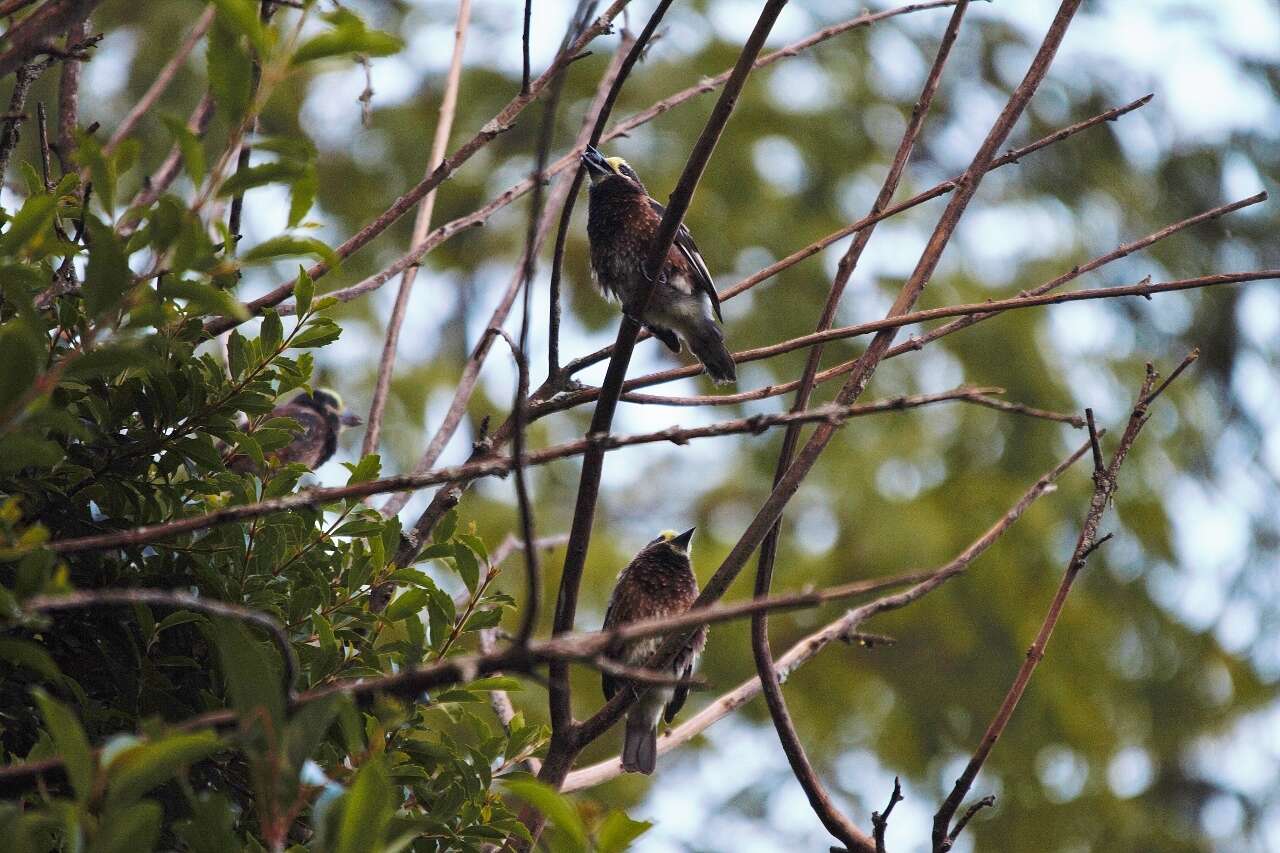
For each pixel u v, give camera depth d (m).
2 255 5.25
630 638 4.35
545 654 4.36
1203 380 26.14
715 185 22.19
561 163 8.55
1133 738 24.09
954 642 21.33
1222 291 26.41
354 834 4.41
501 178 23.62
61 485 6.68
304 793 4.52
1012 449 22.16
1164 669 24.12
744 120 22.86
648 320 10.84
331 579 7.07
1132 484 23.11
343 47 4.79
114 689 6.66
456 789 6.62
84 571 6.70
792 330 21.56
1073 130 7.87
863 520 21.14
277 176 4.85
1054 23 7.80
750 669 20.97
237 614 4.43
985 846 21.61
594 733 7.16
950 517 21.64
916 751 21.67
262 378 6.87
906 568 20.89
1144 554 23.48
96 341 5.14
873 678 21.44
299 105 21.62
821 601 4.29
